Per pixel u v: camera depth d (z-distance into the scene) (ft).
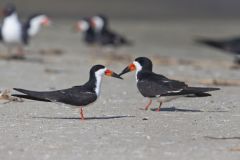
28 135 38.42
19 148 35.40
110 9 173.17
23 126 40.93
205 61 89.10
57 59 86.43
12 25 83.35
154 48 109.19
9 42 84.38
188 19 161.68
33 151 34.83
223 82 63.52
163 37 126.21
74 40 117.91
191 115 45.34
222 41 89.45
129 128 40.55
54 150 35.06
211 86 61.87
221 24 151.84
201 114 45.80
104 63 83.51
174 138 37.91
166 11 173.88
